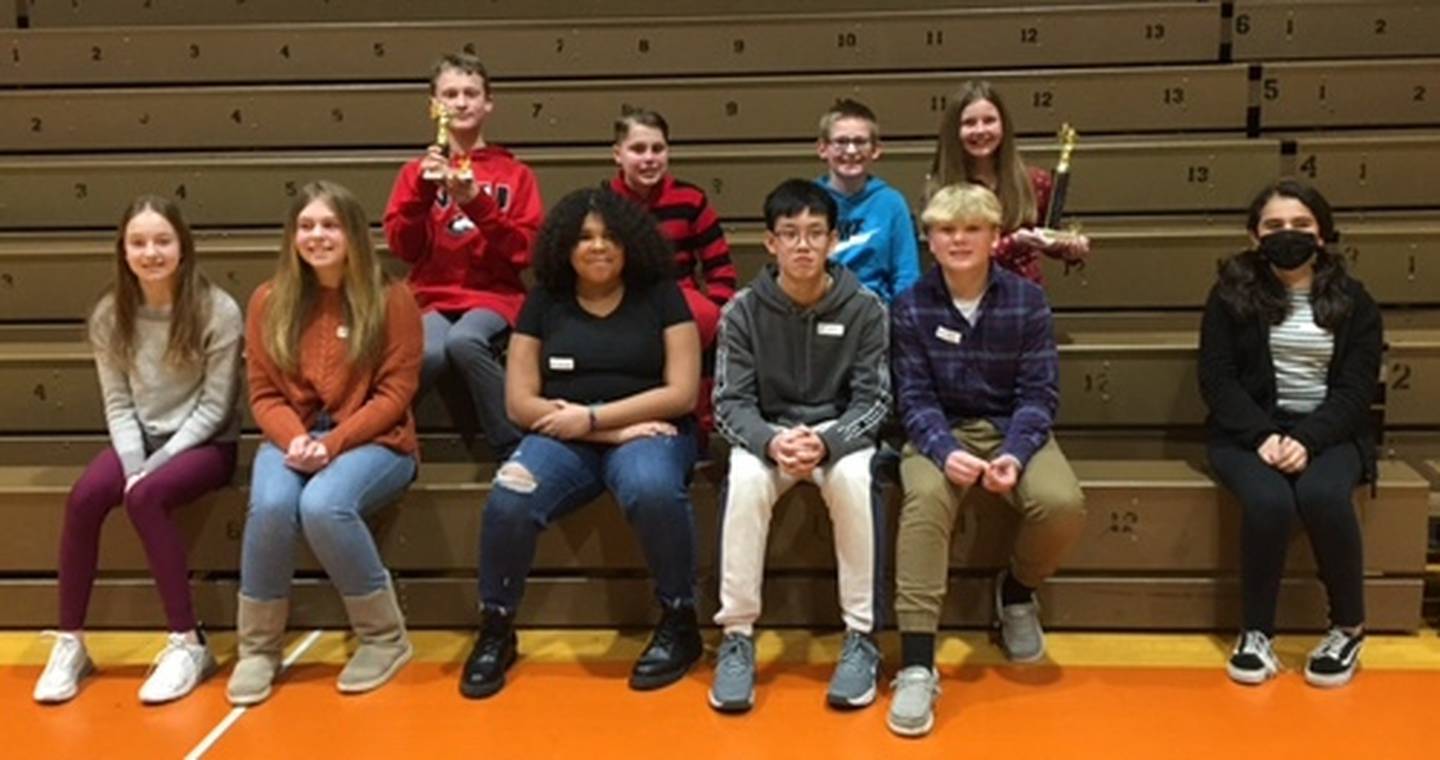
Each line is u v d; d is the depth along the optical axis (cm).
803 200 252
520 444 267
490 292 308
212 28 394
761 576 253
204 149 384
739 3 425
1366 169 342
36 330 332
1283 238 262
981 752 221
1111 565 273
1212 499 268
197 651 256
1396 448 294
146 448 272
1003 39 382
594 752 223
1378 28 378
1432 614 277
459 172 288
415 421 301
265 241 346
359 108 380
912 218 312
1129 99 365
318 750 226
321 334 266
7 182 359
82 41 397
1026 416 257
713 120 377
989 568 272
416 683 254
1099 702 240
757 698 244
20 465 305
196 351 268
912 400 263
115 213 359
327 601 281
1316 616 269
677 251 305
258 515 249
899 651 265
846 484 246
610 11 425
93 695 251
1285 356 266
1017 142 355
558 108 379
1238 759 217
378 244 339
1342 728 228
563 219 262
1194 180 344
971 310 263
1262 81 365
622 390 266
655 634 255
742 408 259
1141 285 324
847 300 262
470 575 279
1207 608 272
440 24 390
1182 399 296
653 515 249
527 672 258
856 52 386
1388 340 296
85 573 257
